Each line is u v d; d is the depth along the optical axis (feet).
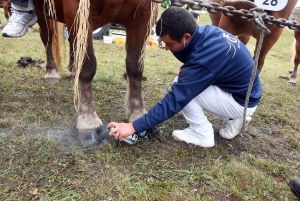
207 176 5.17
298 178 5.10
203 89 5.21
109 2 5.21
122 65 13.71
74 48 5.69
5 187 4.52
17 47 16.22
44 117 6.97
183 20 4.93
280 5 7.46
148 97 9.20
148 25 5.84
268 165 5.76
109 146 5.72
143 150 5.82
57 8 6.16
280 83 14.21
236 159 5.95
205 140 6.12
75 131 6.40
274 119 8.43
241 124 6.43
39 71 10.97
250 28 8.93
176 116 7.79
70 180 4.78
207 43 5.06
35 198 4.34
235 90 5.57
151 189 4.71
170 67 14.47
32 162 5.15
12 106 7.47
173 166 5.40
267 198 4.79
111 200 4.42
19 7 6.46
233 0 5.06
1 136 5.99
